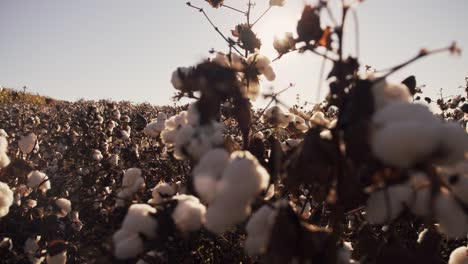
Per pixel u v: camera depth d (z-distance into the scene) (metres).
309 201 1.40
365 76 0.79
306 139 0.81
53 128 4.57
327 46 0.83
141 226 0.91
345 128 0.73
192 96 1.09
